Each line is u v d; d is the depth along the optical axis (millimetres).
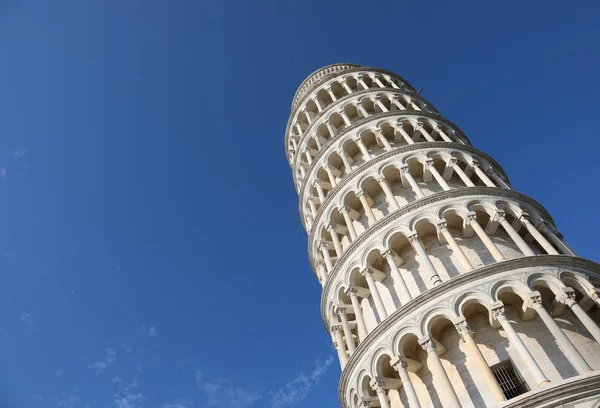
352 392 29828
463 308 27141
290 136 56688
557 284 27016
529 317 26719
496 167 41281
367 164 39906
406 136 42906
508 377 25125
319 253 41594
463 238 32844
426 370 27969
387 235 33500
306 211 47250
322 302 37531
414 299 28156
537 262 27969
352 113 50344
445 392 24516
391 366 28406
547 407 21406
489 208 33156
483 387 25172
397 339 27844
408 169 38438
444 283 27812
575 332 26422
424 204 33812
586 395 21391
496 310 25953
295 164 54094
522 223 33375
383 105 48656
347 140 44844
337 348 34531
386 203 38688
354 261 34469
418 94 52781
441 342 28125
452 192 33938
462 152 39812
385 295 33188
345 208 39281
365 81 55281
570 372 24156
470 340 25578
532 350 25391
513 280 27203
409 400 25906
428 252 32719
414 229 32781
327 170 44719
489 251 31469
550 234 33031
